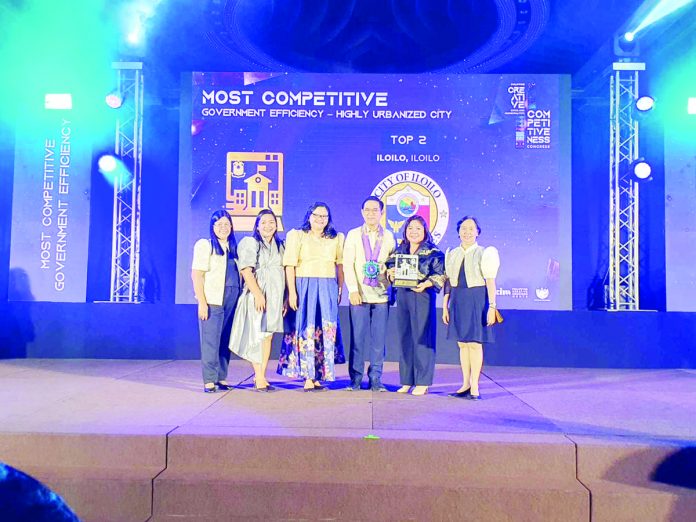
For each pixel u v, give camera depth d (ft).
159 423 11.30
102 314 21.70
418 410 12.82
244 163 23.79
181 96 23.97
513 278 23.39
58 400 13.69
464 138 23.72
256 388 15.23
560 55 25.22
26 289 22.56
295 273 15.05
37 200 22.70
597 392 15.53
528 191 23.57
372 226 15.29
